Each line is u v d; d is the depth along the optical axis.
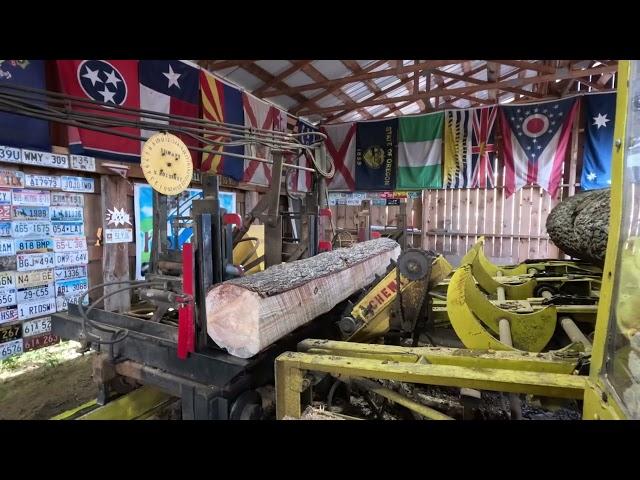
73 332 2.63
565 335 2.95
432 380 1.62
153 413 2.51
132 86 4.97
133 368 2.29
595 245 2.99
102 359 2.37
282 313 2.13
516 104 8.22
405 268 2.40
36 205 4.18
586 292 3.61
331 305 2.78
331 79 8.56
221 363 1.96
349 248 3.80
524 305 2.99
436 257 3.03
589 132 7.72
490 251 8.91
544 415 2.53
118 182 5.00
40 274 4.25
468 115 8.60
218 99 6.38
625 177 1.11
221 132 3.15
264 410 2.16
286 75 7.88
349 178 9.77
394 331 2.65
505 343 2.38
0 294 3.91
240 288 1.97
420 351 1.92
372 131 9.48
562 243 4.16
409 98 8.70
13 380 3.68
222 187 6.83
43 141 4.11
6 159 3.82
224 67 7.24
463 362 1.81
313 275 2.61
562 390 1.44
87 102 2.23
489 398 2.43
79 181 4.61
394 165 9.34
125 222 5.13
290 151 3.46
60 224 4.43
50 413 3.12
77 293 4.63
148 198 5.43
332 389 2.36
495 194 8.75
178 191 2.38
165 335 2.32
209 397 1.98
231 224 2.44
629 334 1.10
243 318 1.96
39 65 3.97
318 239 3.69
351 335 2.62
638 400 0.99
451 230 9.23
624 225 1.11
